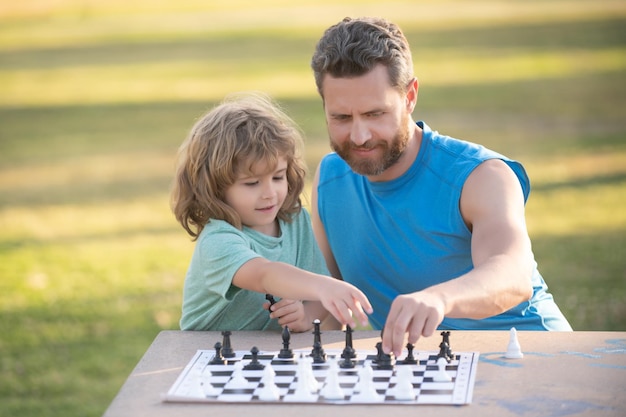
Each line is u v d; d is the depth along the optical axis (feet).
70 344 23.13
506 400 9.12
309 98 53.21
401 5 96.32
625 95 50.57
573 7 86.38
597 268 26.99
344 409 9.01
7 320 24.77
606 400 9.07
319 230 14.29
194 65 67.36
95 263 29.40
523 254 11.63
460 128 44.78
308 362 9.59
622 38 68.69
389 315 9.96
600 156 38.83
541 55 64.03
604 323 23.07
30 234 32.65
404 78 12.34
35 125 50.60
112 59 71.97
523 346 10.66
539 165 37.83
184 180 12.62
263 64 66.28
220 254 11.87
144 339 23.36
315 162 39.40
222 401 9.26
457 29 77.15
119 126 49.60
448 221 12.94
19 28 92.43
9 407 19.60
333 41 12.19
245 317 12.44
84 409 19.47
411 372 9.58
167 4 108.27
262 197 12.35
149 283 27.53
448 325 13.24
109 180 39.45
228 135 12.12
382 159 12.53
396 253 13.34
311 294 10.80
